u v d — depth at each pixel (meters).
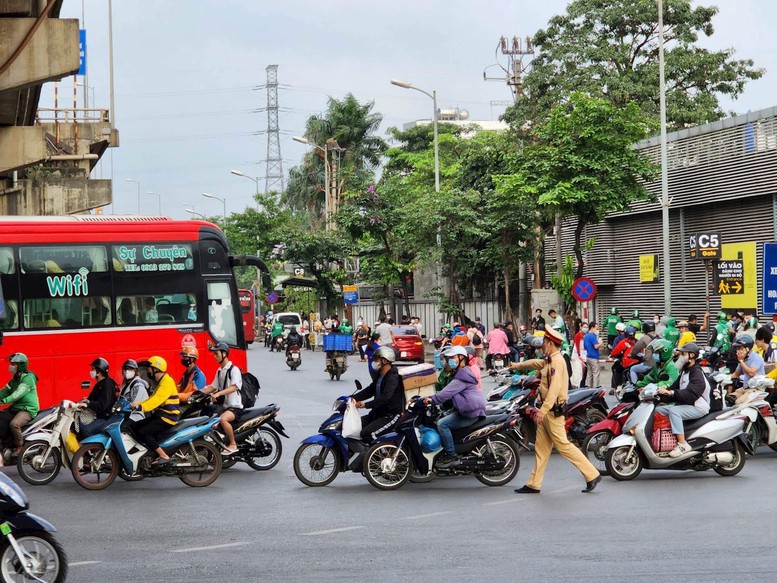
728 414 14.27
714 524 10.71
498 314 54.19
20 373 15.48
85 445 14.08
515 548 9.66
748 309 34.00
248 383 17.53
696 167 36.72
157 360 14.29
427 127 83.88
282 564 9.14
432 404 13.62
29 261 19.55
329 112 83.19
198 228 20.88
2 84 21.98
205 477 14.38
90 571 8.97
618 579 8.36
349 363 45.06
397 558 9.30
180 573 8.84
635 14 53.06
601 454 15.03
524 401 16.66
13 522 7.73
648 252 40.75
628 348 25.12
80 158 34.72
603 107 34.81
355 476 15.17
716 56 53.75
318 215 83.75
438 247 47.69
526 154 36.44
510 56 62.81
